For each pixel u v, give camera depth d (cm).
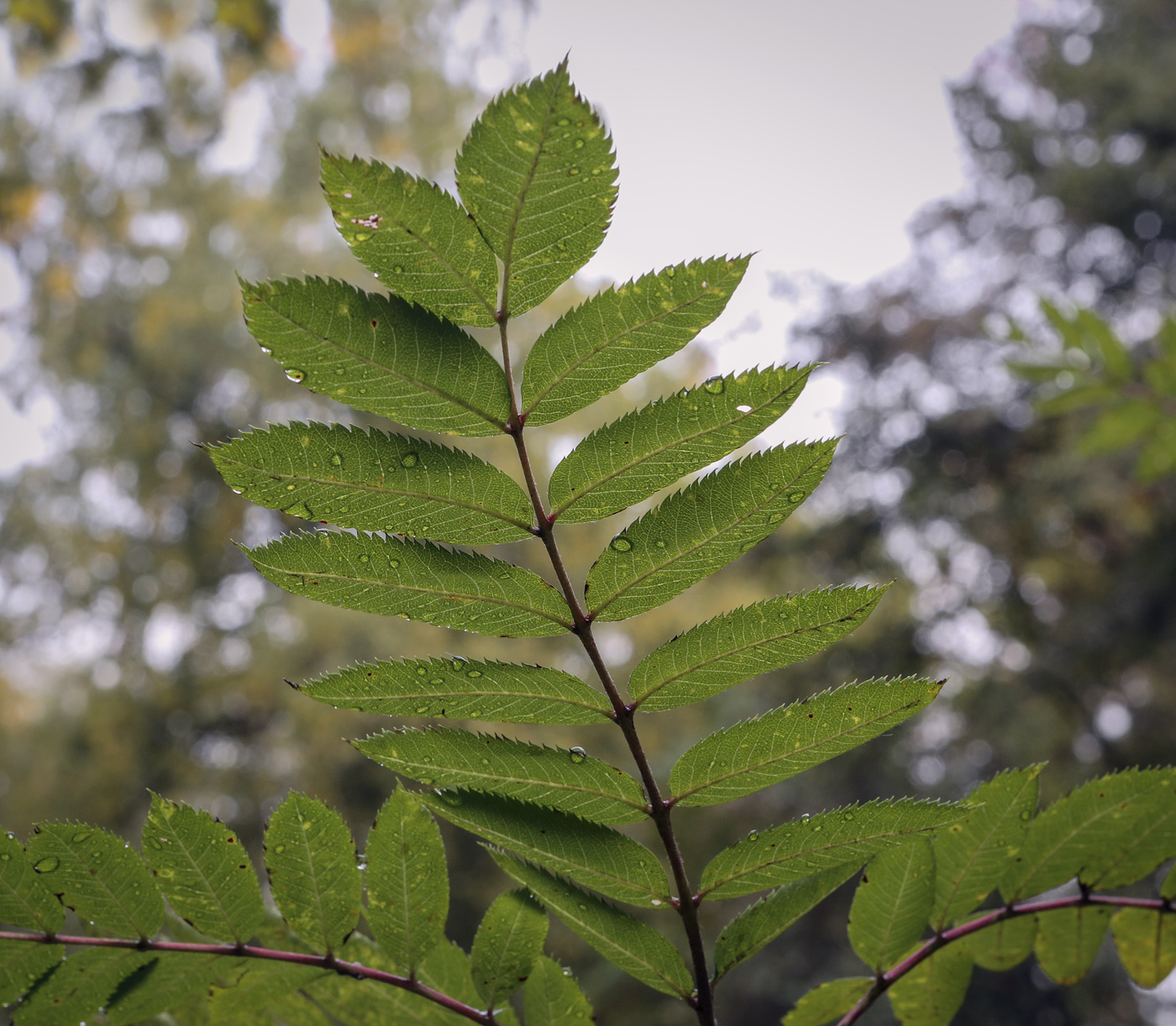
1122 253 1359
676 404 85
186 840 103
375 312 78
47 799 1359
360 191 74
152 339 1468
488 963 110
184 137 1429
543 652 1095
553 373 83
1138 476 286
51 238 1500
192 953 105
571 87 74
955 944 126
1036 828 121
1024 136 1416
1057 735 1184
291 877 105
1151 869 121
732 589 1303
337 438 81
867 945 119
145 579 1495
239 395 1515
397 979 109
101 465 1564
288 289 76
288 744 1316
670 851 98
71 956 103
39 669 1609
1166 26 1370
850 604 90
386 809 107
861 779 1219
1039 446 1216
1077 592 1210
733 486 87
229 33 1190
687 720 1140
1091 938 125
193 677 1376
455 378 82
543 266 79
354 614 1267
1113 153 1334
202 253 1544
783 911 104
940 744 1268
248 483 81
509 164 75
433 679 90
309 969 108
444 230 77
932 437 1291
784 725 94
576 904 103
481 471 84
